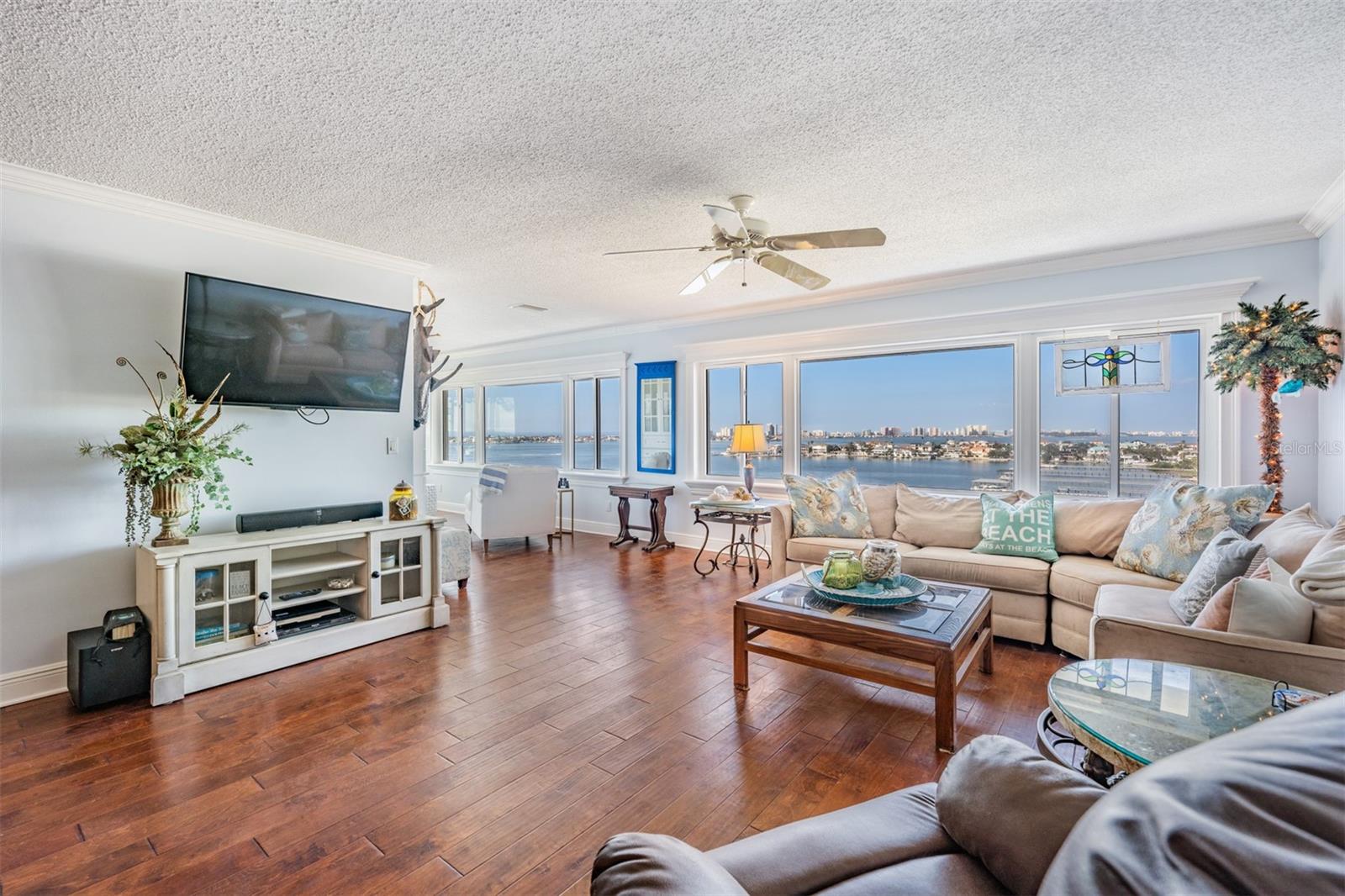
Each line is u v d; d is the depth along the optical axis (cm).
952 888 96
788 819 181
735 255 292
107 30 166
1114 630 200
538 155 246
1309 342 294
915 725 239
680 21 165
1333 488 310
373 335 357
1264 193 291
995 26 168
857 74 191
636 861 81
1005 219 324
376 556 334
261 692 269
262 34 169
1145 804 53
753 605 265
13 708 255
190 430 281
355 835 174
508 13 161
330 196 289
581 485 705
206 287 291
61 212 273
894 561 276
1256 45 177
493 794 193
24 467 265
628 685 277
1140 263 378
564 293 492
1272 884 40
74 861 163
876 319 484
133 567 292
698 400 605
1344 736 49
